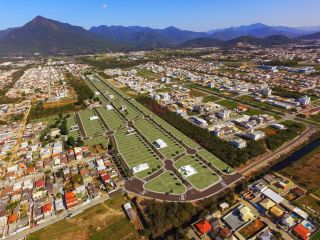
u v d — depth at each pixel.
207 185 111.50
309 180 110.88
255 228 85.12
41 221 92.88
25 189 111.50
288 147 144.50
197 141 155.00
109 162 131.75
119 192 108.19
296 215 90.19
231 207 95.94
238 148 142.75
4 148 152.12
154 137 164.00
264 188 105.19
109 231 87.69
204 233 83.56
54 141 162.00
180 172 120.94
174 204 98.44
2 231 88.44
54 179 119.06
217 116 196.62
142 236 85.44
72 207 99.31
